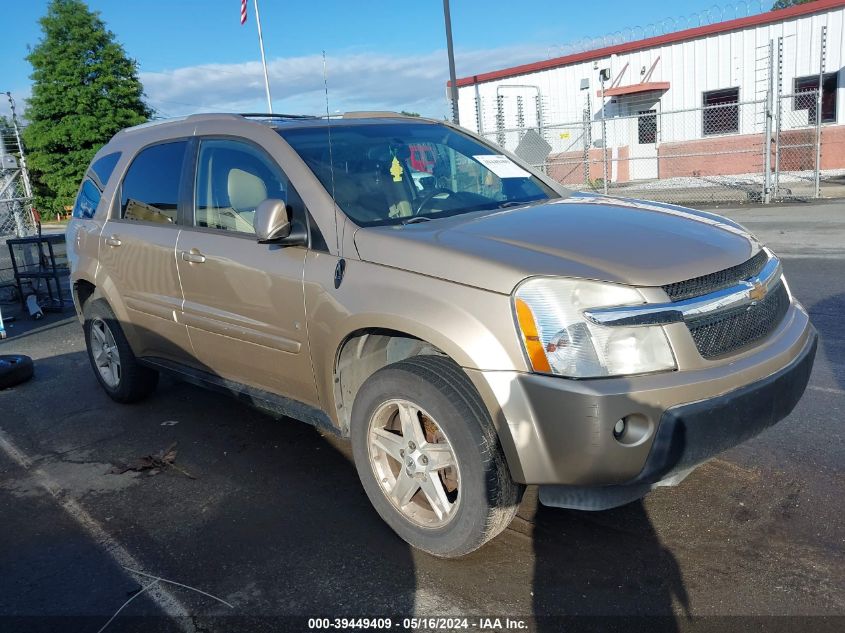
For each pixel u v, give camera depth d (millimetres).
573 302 2607
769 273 3105
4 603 2941
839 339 5711
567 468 2602
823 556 2920
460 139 4434
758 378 2781
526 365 2617
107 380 5297
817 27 17234
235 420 4844
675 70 19547
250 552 3223
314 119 4148
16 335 8219
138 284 4539
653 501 3428
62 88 38844
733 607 2654
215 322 3930
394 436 3100
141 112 40781
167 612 2828
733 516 3256
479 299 2719
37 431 4895
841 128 17500
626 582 2842
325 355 3285
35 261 10359
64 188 39375
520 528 3271
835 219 12266
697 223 3342
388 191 3609
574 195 4117
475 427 2727
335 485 3818
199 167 4156
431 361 2920
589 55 20859
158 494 3844
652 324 2596
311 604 2830
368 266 3100
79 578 3098
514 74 22453
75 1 38750
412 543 3098
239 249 3715
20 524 3609
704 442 2627
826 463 3684
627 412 2520
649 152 20516
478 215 3434
